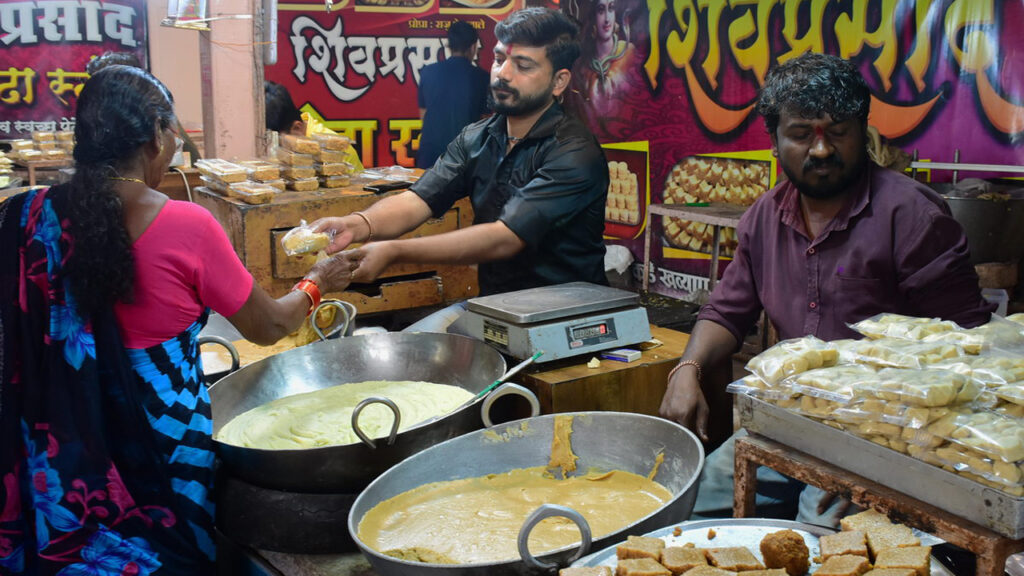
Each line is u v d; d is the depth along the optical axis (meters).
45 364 1.82
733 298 2.33
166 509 1.90
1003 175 3.91
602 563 1.40
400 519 1.73
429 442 1.91
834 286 2.12
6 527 1.89
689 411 2.08
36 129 4.72
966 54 3.95
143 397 1.87
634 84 5.28
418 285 3.26
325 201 3.07
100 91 1.84
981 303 2.01
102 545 1.85
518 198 2.72
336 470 1.85
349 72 6.28
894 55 4.18
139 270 1.83
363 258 2.41
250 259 2.96
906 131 4.22
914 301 2.05
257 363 2.35
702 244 5.05
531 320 2.19
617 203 5.55
